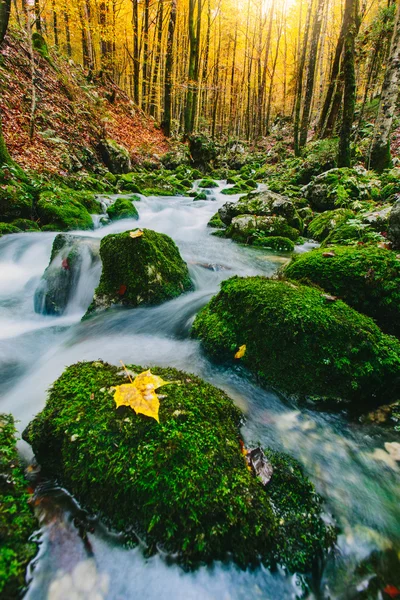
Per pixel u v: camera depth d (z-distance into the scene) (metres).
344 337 2.56
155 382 2.03
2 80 11.11
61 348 3.52
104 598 1.28
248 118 30.97
